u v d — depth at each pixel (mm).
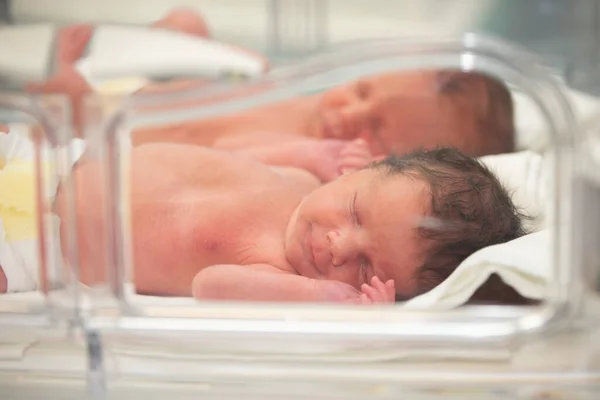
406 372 707
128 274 830
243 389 712
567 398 687
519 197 909
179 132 991
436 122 1053
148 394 722
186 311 748
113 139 794
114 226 780
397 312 734
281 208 924
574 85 864
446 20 1416
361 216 893
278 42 1460
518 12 1357
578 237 711
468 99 1030
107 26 1356
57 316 754
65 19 1461
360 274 890
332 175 1005
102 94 845
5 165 841
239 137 1047
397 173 904
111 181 784
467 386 695
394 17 1436
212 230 899
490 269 819
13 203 828
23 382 737
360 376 706
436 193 878
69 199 772
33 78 1273
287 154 1019
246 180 932
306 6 1450
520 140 1004
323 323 719
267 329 717
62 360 740
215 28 1468
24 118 786
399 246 875
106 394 728
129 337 731
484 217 877
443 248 873
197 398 715
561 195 720
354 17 1448
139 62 1300
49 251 780
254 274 872
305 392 707
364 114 1075
